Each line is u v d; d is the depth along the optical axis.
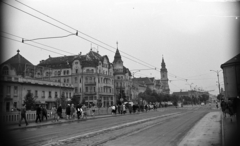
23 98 52.16
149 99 94.75
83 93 79.25
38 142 11.11
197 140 10.86
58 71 84.38
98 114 37.72
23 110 19.16
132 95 107.56
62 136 13.02
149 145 10.05
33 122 22.73
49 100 61.09
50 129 17.00
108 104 86.31
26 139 12.05
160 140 11.19
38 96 57.41
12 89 49.53
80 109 28.33
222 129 13.84
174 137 11.98
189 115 30.72
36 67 70.88
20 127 17.80
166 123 19.75
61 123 23.06
